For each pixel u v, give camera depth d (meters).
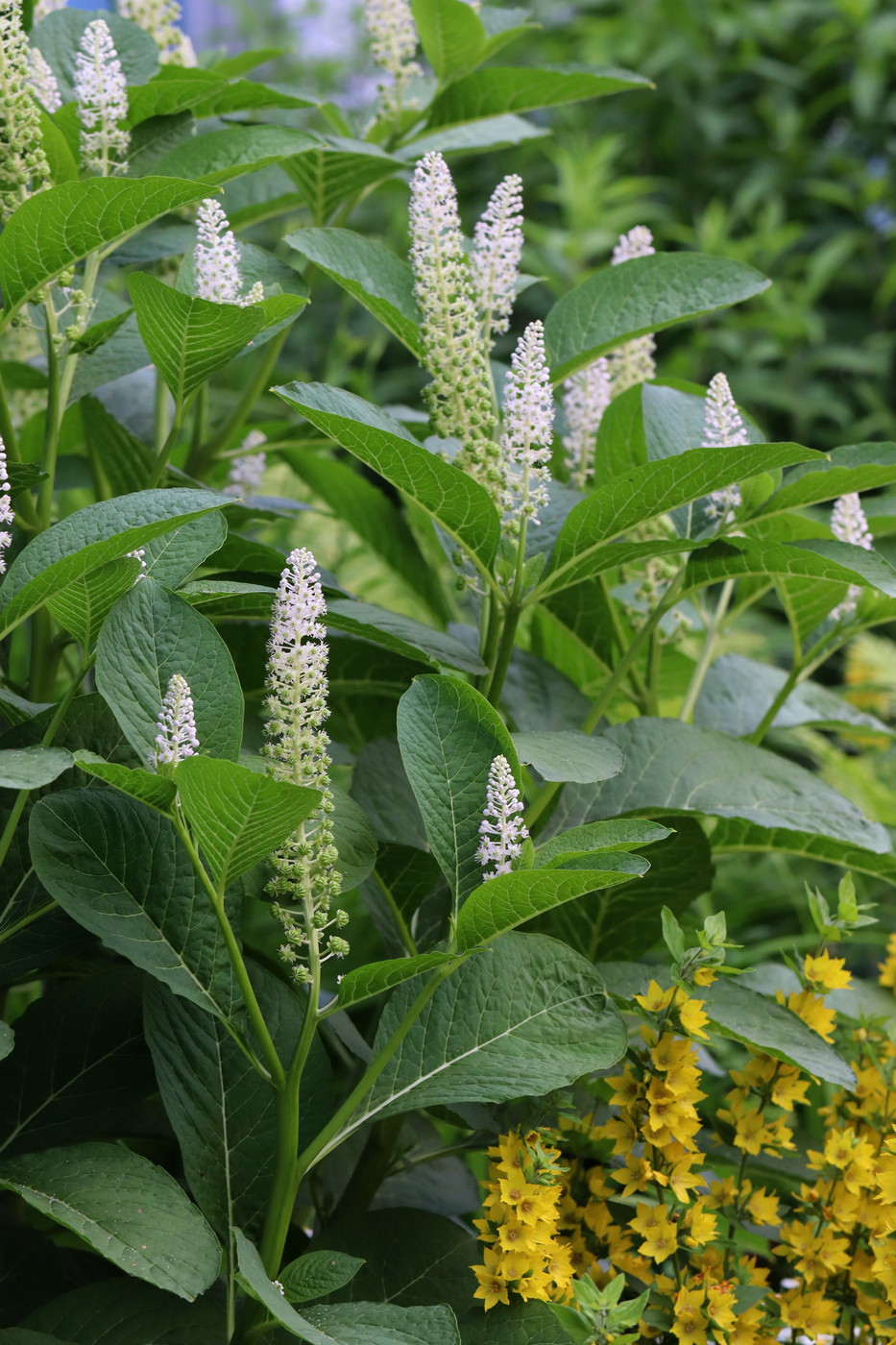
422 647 1.44
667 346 4.87
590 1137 1.38
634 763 1.60
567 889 1.08
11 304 1.35
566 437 1.76
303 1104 1.29
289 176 1.81
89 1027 1.35
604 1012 1.23
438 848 1.19
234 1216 1.22
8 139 1.34
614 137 4.51
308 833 1.19
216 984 1.23
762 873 3.18
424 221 1.39
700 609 1.86
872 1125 1.45
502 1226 1.21
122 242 1.67
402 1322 1.07
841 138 5.13
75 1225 1.02
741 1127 1.39
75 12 1.68
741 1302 1.28
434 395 1.41
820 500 1.45
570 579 1.45
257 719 1.61
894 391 4.92
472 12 1.77
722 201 5.14
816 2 5.07
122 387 2.02
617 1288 1.16
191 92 1.58
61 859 1.18
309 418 1.24
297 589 1.13
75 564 1.07
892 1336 1.32
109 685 1.11
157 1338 1.15
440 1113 1.44
